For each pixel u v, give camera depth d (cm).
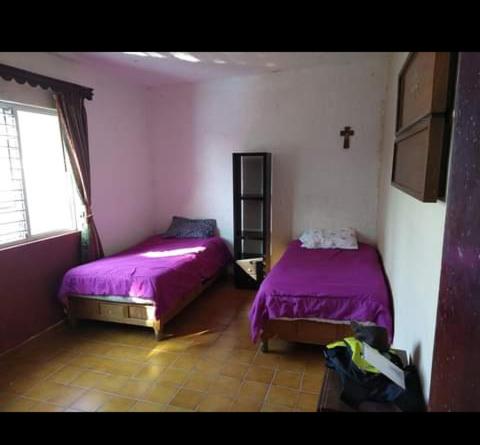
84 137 317
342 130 366
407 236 191
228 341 275
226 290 387
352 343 154
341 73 356
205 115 409
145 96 421
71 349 265
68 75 310
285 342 272
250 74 379
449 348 76
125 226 393
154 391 214
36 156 287
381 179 350
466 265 67
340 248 349
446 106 108
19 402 205
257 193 405
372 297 227
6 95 256
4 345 259
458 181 74
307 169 385
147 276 274
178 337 282
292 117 380
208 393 212
